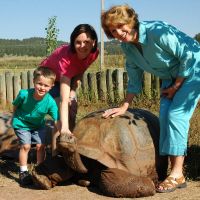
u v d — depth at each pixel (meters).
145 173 4.43
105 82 10.38
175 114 4.40
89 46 4.61
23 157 4.87
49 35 12.38
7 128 5.82
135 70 4.78
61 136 4.13
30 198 4.28
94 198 4.21
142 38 4.25
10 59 52.22
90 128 4.54
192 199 4.16
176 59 4.36
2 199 4.27
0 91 11.00
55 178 4.48
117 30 4.20
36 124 4.94
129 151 4.38
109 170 4.25
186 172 4.91
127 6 4.20
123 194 4.17
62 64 4.73
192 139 6.07
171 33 4.21
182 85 4.41
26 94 4.80
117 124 4.52
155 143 4.61
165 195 4.28
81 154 4.32
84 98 10.41
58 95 5.08
